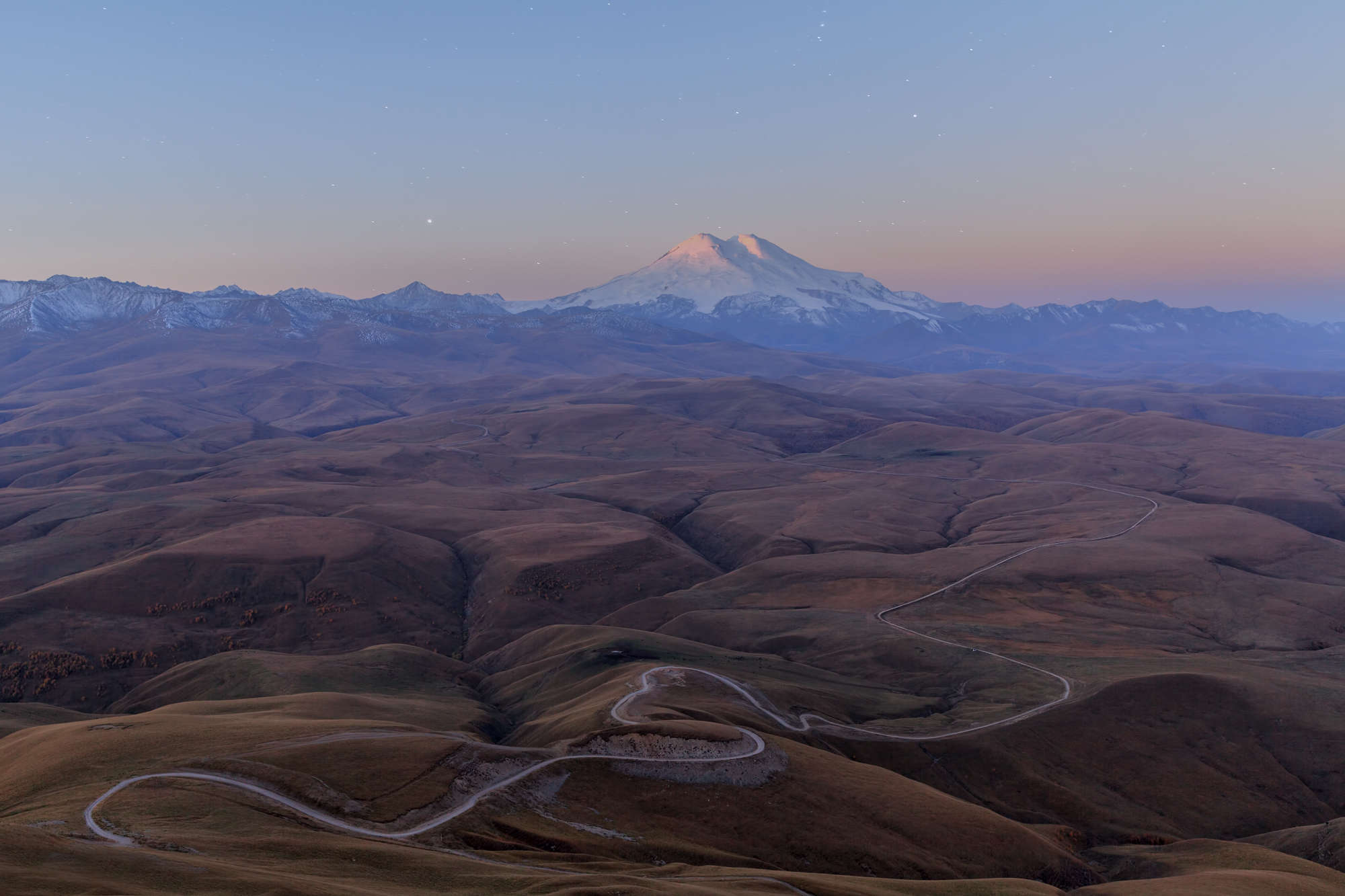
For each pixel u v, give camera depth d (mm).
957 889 73375
